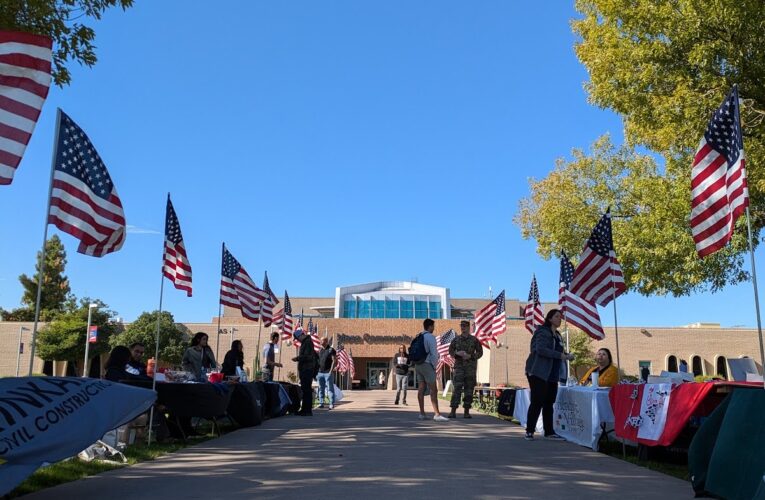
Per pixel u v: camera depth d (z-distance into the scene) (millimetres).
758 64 12508
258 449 8219
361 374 62781
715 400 6691
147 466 6809
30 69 6645
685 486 5781
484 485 5633
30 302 73438
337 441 9109
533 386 9703
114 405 5262
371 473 6211
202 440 9406
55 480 5789
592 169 23875
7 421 4418
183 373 10516
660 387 6992
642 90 14531
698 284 16109
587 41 16984
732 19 11992
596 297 10984
